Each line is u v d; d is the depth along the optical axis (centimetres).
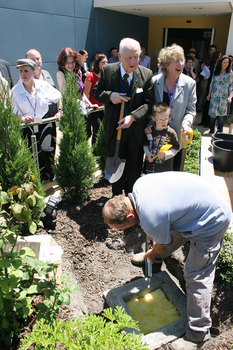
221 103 660
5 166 275
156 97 328
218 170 495
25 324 210
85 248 310
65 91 334
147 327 240
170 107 324
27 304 202
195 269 217
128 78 312
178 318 248
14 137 274
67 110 334
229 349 224
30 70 344
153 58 1327
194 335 217
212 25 1181
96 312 256
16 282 192
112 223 205
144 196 200
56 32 791
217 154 487
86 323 161
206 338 226
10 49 670
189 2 792
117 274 296
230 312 248
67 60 409
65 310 229
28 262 198
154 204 195
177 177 208
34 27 720
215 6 838
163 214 194
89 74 491
